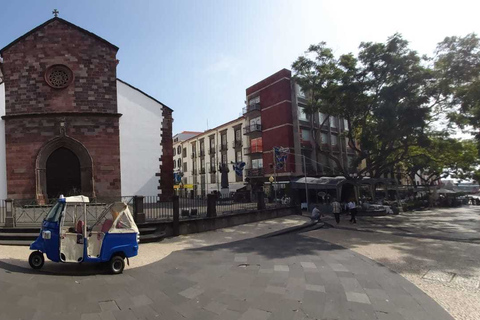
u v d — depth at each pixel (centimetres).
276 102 3481
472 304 514
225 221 1473
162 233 1163
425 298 538
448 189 3869
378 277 660
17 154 1706
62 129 1734
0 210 1394
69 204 685
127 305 494
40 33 1802
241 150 3994
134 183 1864
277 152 2898
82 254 657
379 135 2136
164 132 1991
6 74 1766
